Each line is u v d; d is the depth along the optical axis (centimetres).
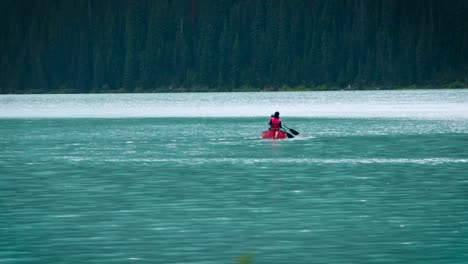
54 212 8394
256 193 9544
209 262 6247
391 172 11450
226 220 7856
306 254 6488
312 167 12212
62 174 11638
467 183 10188
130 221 7856
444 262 6197
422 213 8112
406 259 6300
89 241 6994
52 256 6488
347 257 6384
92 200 9156
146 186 10250
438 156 13600
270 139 18038
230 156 14075
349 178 10825
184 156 14162
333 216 8019
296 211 8312
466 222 7625
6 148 16450
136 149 15812
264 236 7131
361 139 17688
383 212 8200
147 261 6303
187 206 8681
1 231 7419
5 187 10294
